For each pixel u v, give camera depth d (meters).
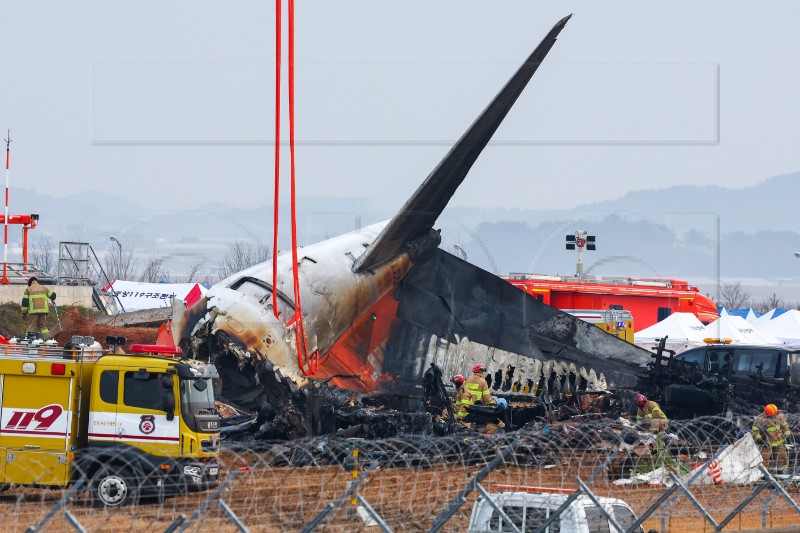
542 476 75.75
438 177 96.81
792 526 53.88
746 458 79.56
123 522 57.56
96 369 67.94
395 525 56.16
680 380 109.62
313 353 94.25
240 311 88.81
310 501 63.47
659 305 178.88
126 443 67.19
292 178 88.94
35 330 121.31
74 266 161.88
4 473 66.31
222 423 90.75
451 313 106.62
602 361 114.12
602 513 48.59
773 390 114.12
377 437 86.00
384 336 102.94
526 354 109.31
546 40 90.12
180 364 68.88
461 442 81.62
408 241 103.62
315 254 98.94
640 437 84.06
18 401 66.88
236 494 66.19
